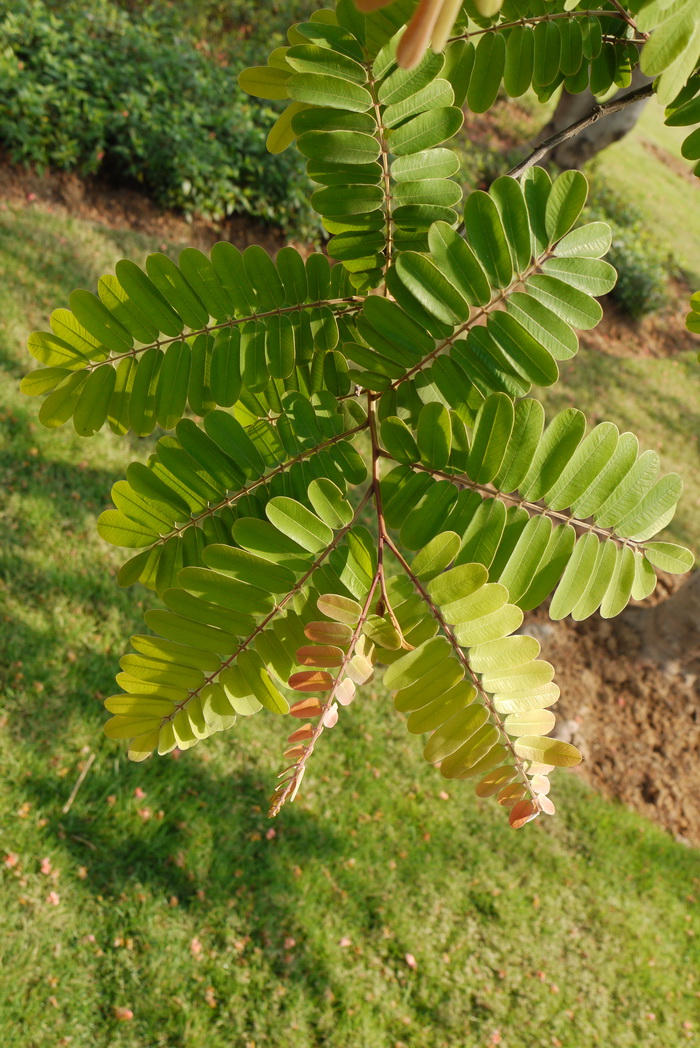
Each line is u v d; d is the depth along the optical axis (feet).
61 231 18.74
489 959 11.65
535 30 3.53
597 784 15.44
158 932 10.14
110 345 3.43
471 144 30.60
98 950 9.78
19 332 15.74
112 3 25.88
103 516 3.43
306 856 11.68
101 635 12.49
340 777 12.79
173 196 21.33
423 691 3.18
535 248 3.14
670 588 19.30
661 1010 12.01
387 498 3.33
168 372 3.49
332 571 3.26
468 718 3.23
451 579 3.11
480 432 3.19
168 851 10.81
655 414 25.11
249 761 12.26
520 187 3.15
